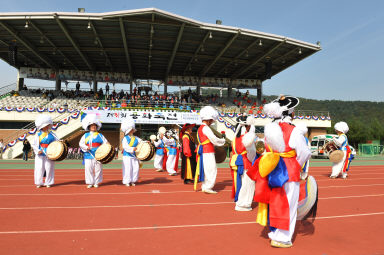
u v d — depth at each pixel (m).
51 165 8.86
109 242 3.97
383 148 44.12
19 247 3.76
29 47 28.86
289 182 3.82
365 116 144.50
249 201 5.91
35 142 8.64
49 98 32.53
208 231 4.53
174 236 4.26
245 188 5.91
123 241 4.02
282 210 3.78
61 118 27.53
